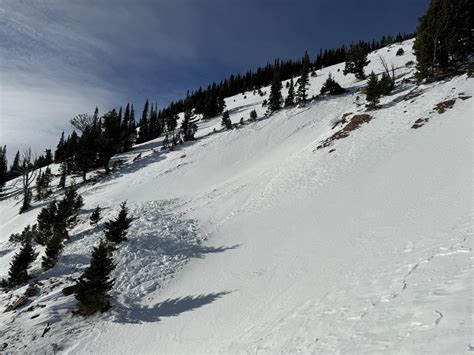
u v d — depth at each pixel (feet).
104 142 164.55
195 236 72.90
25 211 147.02
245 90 374.02
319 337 24.72
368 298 27.20
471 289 20.02
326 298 32.37
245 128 170.40
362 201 59.72
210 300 47.52
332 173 80.12
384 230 45.19
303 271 44.91
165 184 128.16
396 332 19.65
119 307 50.42
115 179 152.15
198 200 99.76
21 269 60.90
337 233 51.67
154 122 285.23
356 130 100.37
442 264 26.66
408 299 23.11
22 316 49.08
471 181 46.98
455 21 111.34
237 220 76.64
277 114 179.01
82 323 47.21
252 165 129.29
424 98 96.78
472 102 79.25
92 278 48.73
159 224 80.07
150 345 40.91
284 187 84.99
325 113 162.30
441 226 37.35
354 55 210.18
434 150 66.13
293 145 132.77
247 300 43.91
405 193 54.70
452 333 16.43
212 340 36.86
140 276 58.18
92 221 86.28
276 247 56.95
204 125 228.63
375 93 110.11
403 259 32.60
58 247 66.18
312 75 293.64
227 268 56.08
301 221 63.26
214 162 140.67
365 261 38.04
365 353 19.06
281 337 28.40
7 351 41.55
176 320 45.11
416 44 121.39
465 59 118.11
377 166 72.23
